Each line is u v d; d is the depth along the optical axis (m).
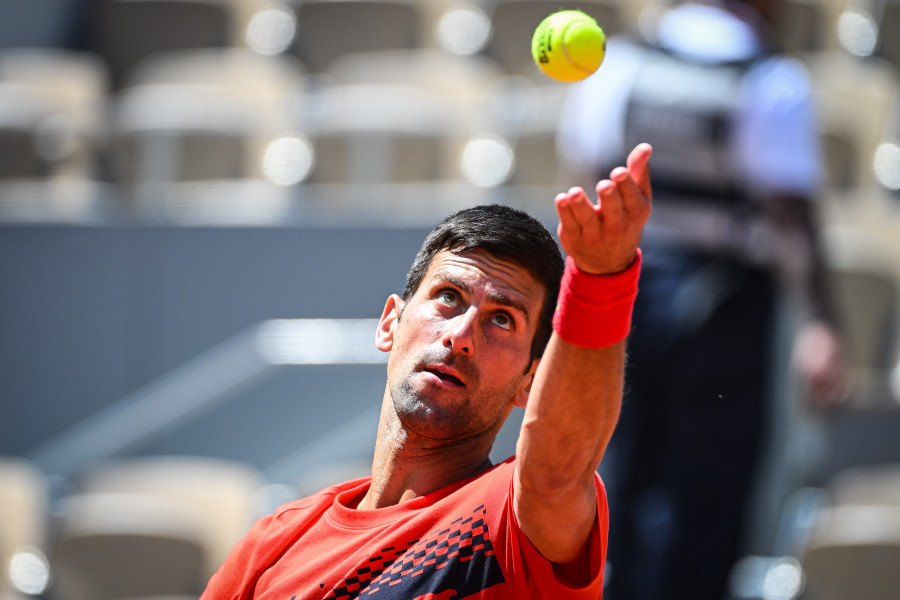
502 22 23.42
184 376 16.95
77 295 17.25
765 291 10.93
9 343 17.28
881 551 13.80
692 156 10.84
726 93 10.85
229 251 17.05
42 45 25.53
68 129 20.61
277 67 23.55
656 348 10.87
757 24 11.26
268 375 16.33
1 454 17.16
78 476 16.69
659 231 10.94
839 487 14.56
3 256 17.38
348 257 16.89
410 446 5.65
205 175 19.77
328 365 16.30
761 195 10.81
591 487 4.91
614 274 4.52
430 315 5.59
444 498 5.34
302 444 16.20
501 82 22.53
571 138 11.95
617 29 22.78
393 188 19.36
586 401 4.64
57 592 15.41
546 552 4.91
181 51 24.42
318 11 24.06
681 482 10.96
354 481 6.17
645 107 11.06
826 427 14.82
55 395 17.17
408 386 5.55
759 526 14.54
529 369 5.64
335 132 19.64
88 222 17.27
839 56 23.92
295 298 16.92
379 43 23.98
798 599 14.22
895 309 16.73
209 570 15.10
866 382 16.23
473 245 5.55
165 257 17.16
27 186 20.30
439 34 24.08
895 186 20.12
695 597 10.98
